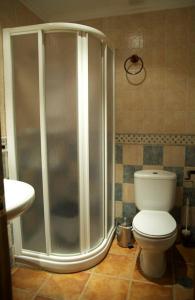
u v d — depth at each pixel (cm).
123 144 237
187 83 214
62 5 215
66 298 157
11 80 176
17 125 181
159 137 227
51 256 185
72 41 165
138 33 221
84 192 180
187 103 217
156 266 177
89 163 182
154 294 160
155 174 210
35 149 179
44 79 169
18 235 190
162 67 219
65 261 182
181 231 227
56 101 171
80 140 173
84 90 169
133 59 220
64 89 170
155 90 223
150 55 220
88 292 162
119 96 232
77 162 176
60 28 161
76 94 169
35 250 192
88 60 170
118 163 241
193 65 212
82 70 168
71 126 173
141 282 172
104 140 200
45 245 188
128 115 232
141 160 234
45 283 171
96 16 228
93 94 181
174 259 201
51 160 178
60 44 165
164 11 212
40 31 162
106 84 197
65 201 181
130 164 238
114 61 226
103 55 190
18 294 161
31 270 187
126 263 196
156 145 229
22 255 193
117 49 227
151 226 173
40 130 174
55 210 183
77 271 184
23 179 186
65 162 177
